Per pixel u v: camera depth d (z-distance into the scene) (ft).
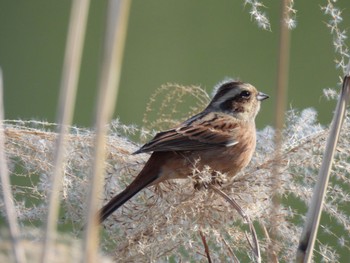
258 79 67.77
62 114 25.09
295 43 70.13
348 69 29.32
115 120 33.27
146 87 66.39
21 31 72.49
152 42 71.67
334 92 31.68
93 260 24.07
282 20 29.63
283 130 32.01
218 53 70.08
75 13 25.08
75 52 25.12
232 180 31.12
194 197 30.25
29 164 30.42
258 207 30.30
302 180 30.71
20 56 71.20
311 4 71.67
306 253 28.68
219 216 29.91
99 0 78.18
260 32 71.51
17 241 23.39
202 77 67.62
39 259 23.32
